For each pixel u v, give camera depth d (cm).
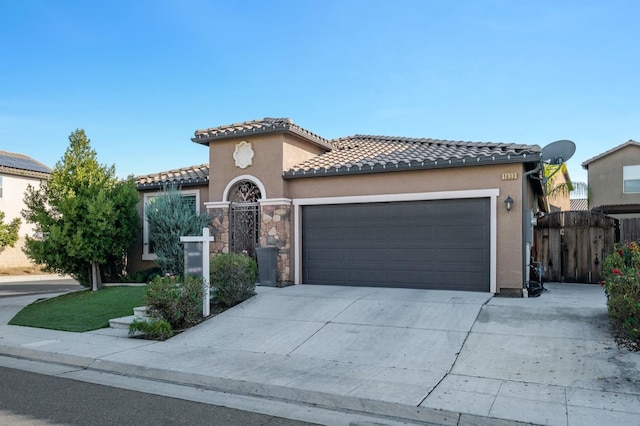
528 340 771
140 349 833
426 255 1199
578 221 1338
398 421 541
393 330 866
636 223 1344
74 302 1278
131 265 1670
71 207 1411
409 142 1596
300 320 960
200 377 675
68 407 573
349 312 989
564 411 525
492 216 1122
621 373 629
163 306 930
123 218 1506
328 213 1325
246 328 933
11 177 2748
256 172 1381
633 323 733
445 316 924
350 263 1288
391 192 1238
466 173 1157
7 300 1466
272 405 590
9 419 532
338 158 1430
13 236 2391
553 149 1209
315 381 645
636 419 501
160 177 1697
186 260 1002
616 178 2717
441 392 594
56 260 1429
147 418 538
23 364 794
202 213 1540
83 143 1503
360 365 714
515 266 1098
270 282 1295
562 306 961
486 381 630
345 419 544
